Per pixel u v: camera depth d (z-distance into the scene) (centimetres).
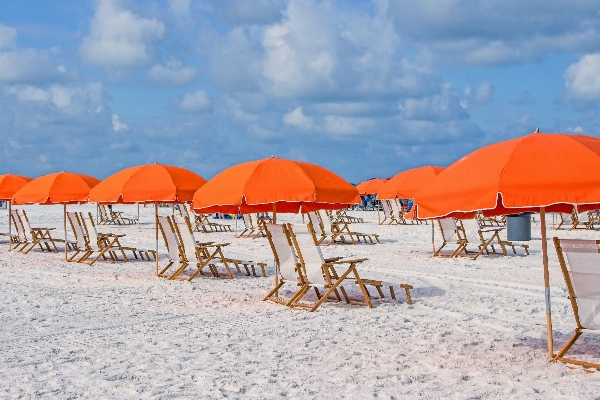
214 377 513
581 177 470
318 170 1006
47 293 971
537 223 2538
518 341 618
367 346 611
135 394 473
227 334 673
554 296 871
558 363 537
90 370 539
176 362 561
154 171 1235
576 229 2180
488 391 464
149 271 1226
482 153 531
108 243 1426
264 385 489
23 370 541
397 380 498
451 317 747
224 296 923
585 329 529
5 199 1647
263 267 1115
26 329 715
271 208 1141
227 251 1606
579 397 442
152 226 2775
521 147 501
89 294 958
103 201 1229
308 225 791
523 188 476
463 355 571
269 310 811
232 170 1003
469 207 497
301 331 681
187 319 762
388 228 2397
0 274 1205
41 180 1466
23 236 1634
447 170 552
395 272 1166
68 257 1508
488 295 886
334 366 543
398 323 714
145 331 696
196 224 2438
